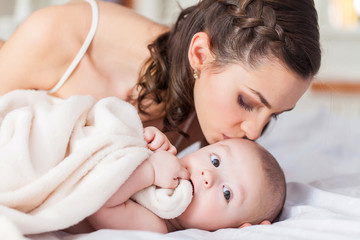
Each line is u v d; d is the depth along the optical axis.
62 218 0.88
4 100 1.06
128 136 1.05
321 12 4.01
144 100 1.38
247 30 1.14
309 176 1.68
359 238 0.86
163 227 1.04
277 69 1.10
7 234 0.74
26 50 1.27
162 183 1.05
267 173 1.17
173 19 1.61
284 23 1.13
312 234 0.89
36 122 1.01
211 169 1.13
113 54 1.40
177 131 1.43
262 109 1.15
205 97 1.21
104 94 1.37
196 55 1.22
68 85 1.35
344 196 1.18
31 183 0.91
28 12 2.98
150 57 1.37
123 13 1.47
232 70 1.14
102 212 0.97
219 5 1.24
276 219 1.21
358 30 3.76
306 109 3.69
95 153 0.98
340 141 2.14
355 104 3.67
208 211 1.09
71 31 1.33
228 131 1.21
